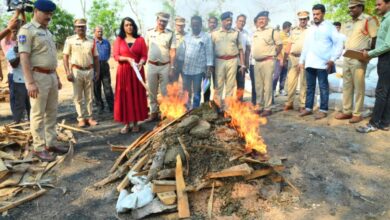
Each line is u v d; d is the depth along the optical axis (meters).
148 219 2.82
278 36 5.64
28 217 2.90
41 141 4.00
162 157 3.31
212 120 3.83
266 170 3.19
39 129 3.96
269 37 5.55
